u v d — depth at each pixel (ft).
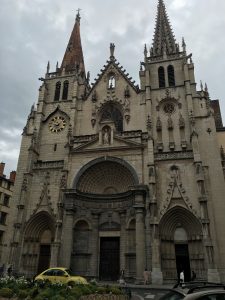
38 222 151.33
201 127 154.92
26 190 156.76
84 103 184.85
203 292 33.27
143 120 166.71
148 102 169.58
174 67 183.62
